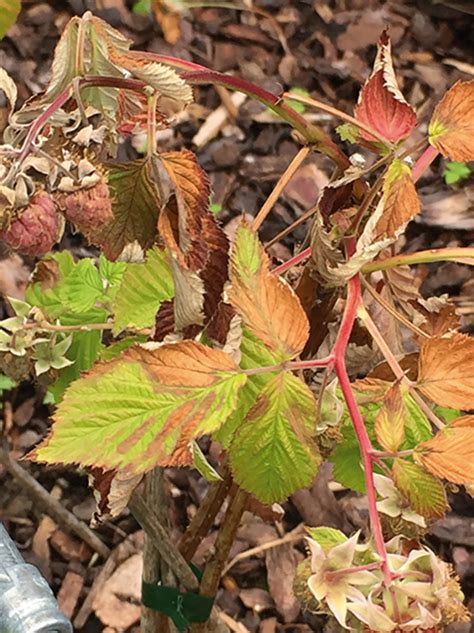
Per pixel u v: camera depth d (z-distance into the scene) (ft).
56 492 2.78
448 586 1.01
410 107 1.18
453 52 4.17
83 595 2.60
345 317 1.10
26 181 0.89
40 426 2.91
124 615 2.55
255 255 1.02
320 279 1.23
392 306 1.43
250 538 2.71
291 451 1.06
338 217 1.29
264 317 1.02
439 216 3.49
